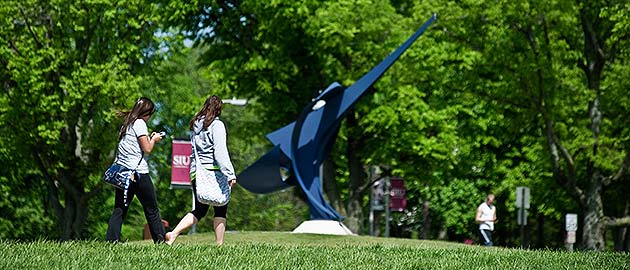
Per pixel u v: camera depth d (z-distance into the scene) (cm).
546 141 4588
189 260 1401
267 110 4959
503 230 6488
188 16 4816
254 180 3531
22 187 5603
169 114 6562
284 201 8406
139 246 1590
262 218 7869
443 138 4759
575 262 1544
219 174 1739
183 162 3791
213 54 4891
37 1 4588
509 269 1419
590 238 4397
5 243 1566
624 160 4350
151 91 5253
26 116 4631
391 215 7012
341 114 3447
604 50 4312
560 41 4150
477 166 5625
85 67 4569
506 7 4072
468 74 4391
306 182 3488
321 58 4672
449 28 4334
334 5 4444
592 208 4406
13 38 4603
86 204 4906
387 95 4616
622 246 5553
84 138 4762
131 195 1759
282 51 4681
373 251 1650
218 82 4753
